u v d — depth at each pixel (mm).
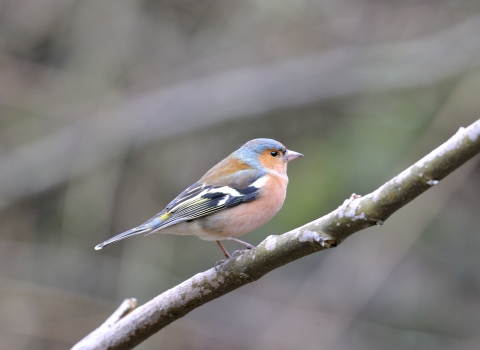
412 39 15242
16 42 14781
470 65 14094
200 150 15070
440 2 15320
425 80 14305
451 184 12734
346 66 14945
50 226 14172
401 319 13023
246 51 15508
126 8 14961
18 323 12773
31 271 13445
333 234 4574
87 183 13898
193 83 15172
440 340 12625
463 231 13547
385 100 14609
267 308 13422
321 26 15500
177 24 15477
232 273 5086
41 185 13992
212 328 13188
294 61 15320
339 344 12656
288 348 12656
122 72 15102
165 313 5473
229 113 14914
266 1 14969
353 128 14305
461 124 13320
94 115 14609
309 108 15047
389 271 12727
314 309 13008
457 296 13156
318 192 13414
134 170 14602
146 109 14766
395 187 4254
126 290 13086
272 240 4906
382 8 15453
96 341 5742
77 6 14836
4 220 13914
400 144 13742
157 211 14359
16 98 14516
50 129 14641
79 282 13289
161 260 13461
